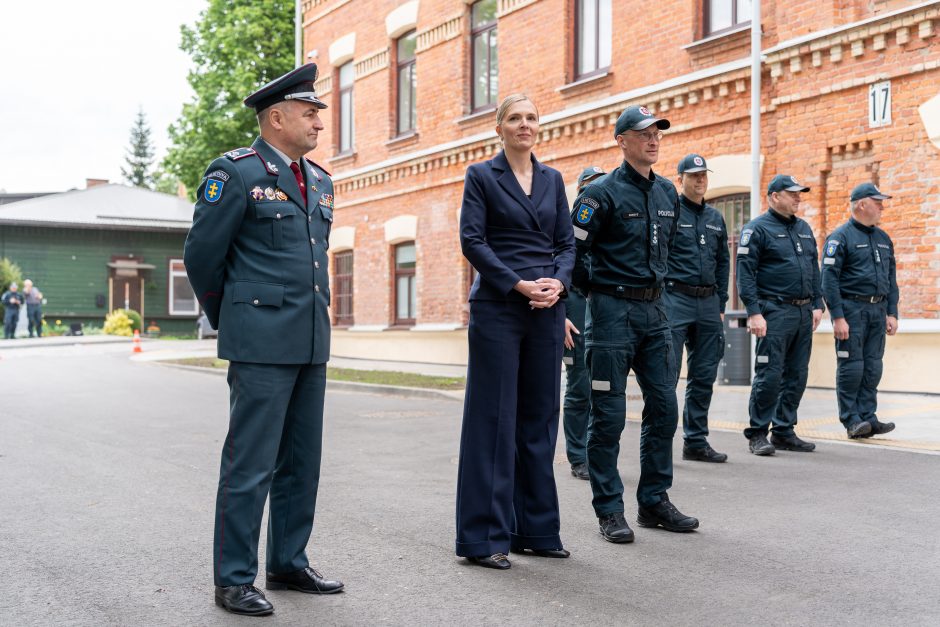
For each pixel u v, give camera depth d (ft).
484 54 54.95
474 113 55.42
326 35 70.85
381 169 63.26
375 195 64.54
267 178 12.23
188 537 15.60
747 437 23.91
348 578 13.28
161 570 13.66
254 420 12.03
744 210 39.88
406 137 60.95
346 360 64.28
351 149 68.54
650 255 15.62
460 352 56.24
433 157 57.98
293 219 12.37
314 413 12.78
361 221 66.39
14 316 97.76
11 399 39.32
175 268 125.18
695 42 40.09
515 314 14.11
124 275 121.70
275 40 101.55
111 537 15.58
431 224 58.85
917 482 19.47
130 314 115.55
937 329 32.17
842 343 25.04
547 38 48.96
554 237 14.74
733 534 15.55
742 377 39.29
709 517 16.79
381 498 18.85
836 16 34.81
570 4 47.62
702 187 22.35
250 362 11.98
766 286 23.76
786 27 36.60
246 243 12.23
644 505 16.21
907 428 26.43
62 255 119.85
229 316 12.12
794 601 12.01
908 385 33.91
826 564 13.69
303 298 12.35
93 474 21.45
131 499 18.65
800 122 36.24
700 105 40.34
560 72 48.01
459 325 56.08
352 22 67.36
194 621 11.40
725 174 39.19
